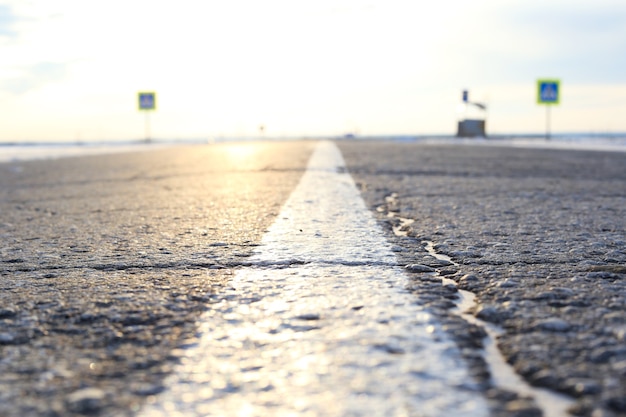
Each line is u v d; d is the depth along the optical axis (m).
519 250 4.16
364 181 10.32
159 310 2.67
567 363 1.98
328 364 1.98
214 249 4.25
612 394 1.74
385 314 2.54
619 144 36.81
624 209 6.66
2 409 1.71
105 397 1.77
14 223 6.20
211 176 12.39
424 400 1.70
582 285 3.10
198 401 1.73
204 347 2.19
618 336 2.24
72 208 7.52
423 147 29.47
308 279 3.23
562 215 6.14
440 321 2.43
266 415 1.63
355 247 4.24
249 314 2.58
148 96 58.62
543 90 47.03
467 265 3.66
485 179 10.80
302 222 5.51
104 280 3.32
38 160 23.20
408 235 4.88
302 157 18.83
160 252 4.19
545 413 1.65
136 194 9.11
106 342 2.27
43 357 2.13
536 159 17.94
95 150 38.56
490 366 1.99
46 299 2.91
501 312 2.59
